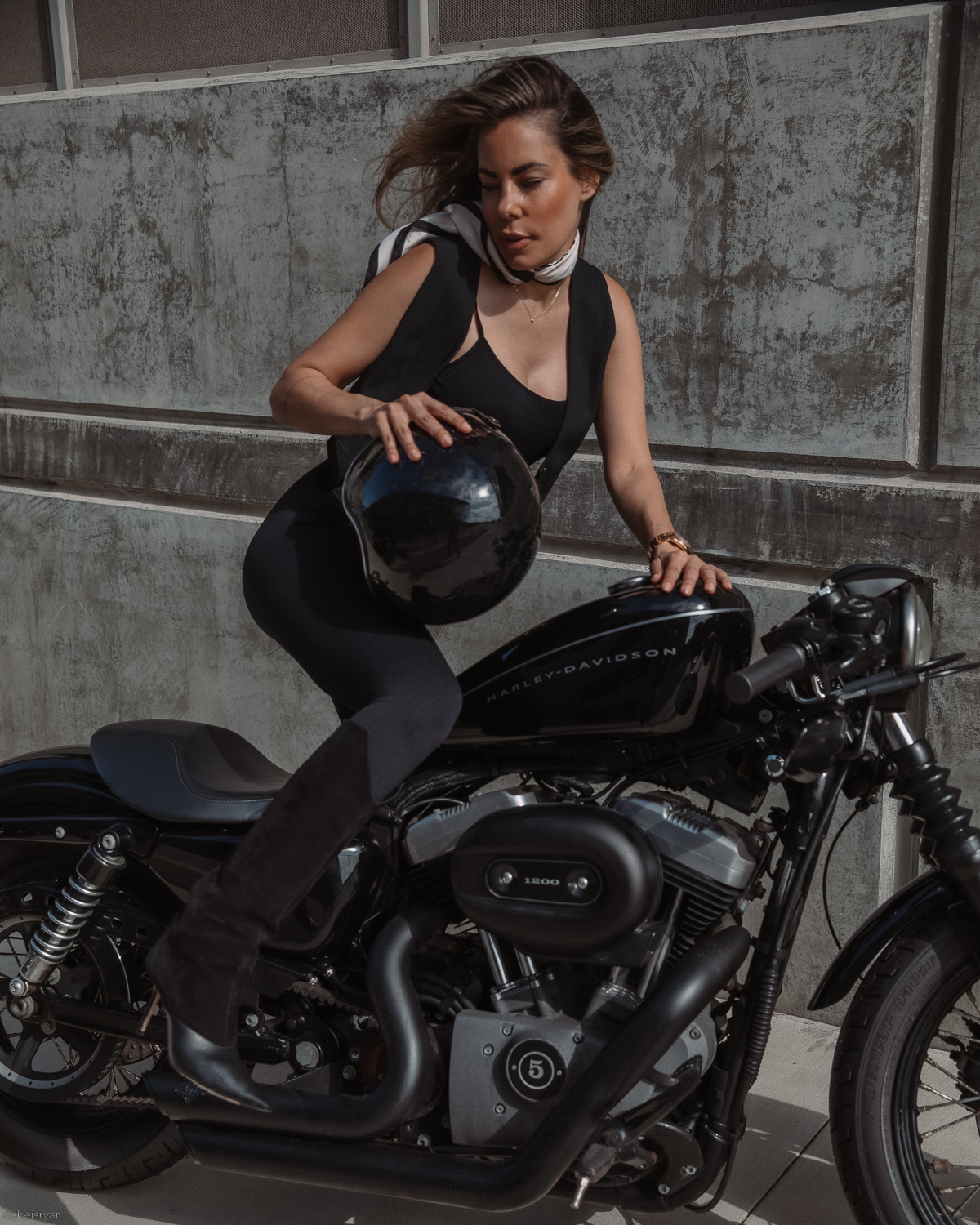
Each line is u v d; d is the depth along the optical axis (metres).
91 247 3.33
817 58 2.33
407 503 1.57
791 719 1.64
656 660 1.62
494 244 1.73
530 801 1.70
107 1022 1.95
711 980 1.58
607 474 2.02
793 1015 2.63
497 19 2.79
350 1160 1.69
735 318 2.49
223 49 3.18
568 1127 1.57
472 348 1.78
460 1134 1.69
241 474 3.15
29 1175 2.12
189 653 3.35
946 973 1.70
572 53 2.58
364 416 1.61
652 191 2.54
